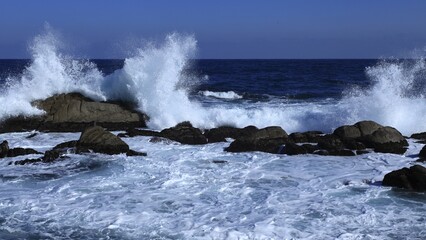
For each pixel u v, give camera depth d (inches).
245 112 774.5
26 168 522.9
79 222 372.8
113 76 789.9
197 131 671.8
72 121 721.6
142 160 555.5
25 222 373.1
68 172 508.1
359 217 381.1
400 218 380.5
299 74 2042.3
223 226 362.9
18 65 2755.9
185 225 365.7
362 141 614.2
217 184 468.8
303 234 348.8
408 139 653.9
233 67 2864.2
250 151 600.7
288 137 627.8
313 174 505.4
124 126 735.1
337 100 1066.7
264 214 387.9
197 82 1492.4
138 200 421.1
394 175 460.1
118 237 346.3
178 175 497.0
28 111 727.7
